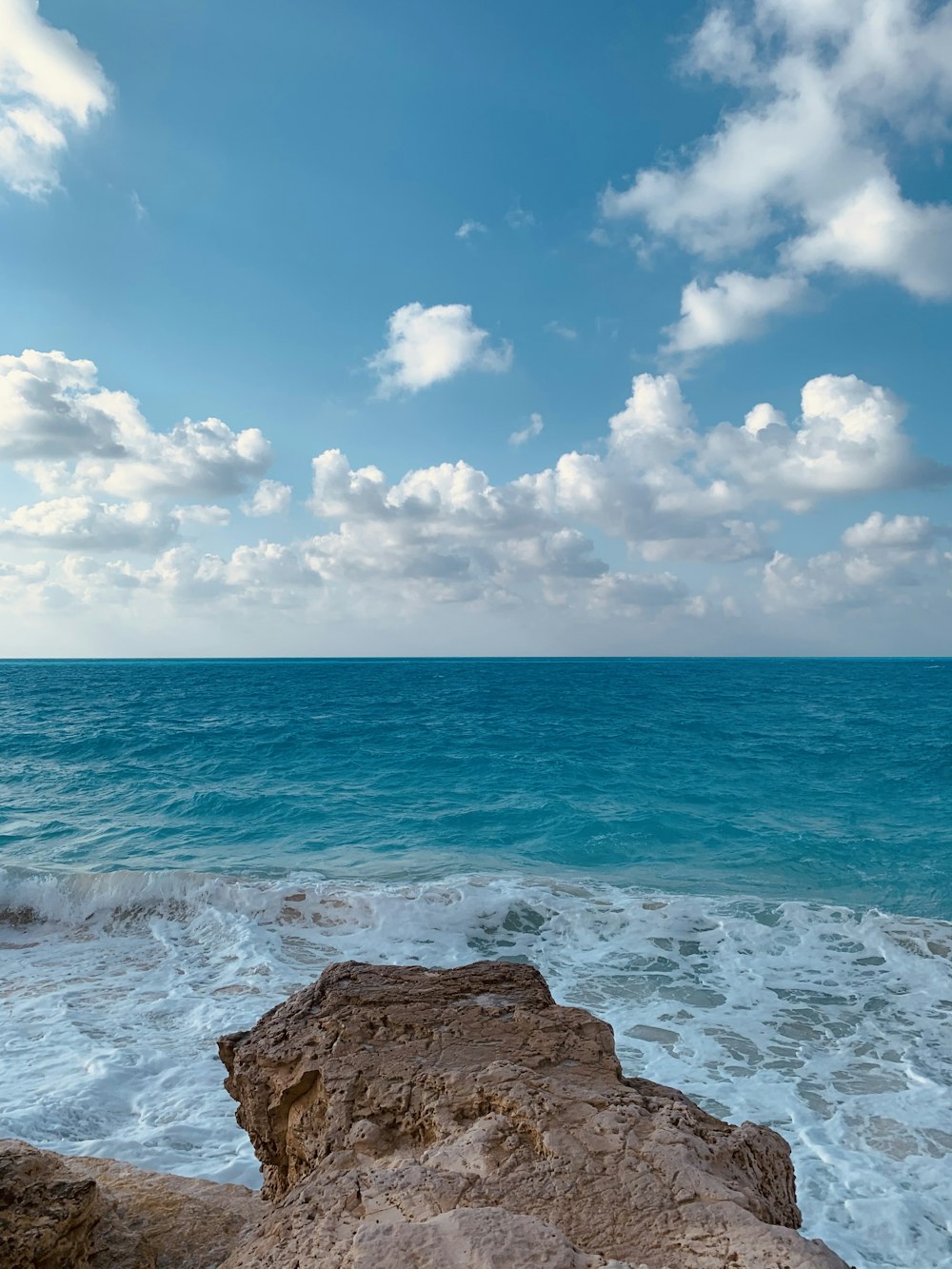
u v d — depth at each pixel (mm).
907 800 22203
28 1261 2889
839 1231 5902
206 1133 6938
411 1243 2309
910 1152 6879
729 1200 2586
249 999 9930
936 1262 5621
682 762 28031
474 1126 3123
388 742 32438
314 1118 3600
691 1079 8117
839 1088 7930
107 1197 4172
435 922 12602
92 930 12688
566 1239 2318
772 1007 9773
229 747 30859
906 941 11797
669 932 12203
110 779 25094
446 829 19047
